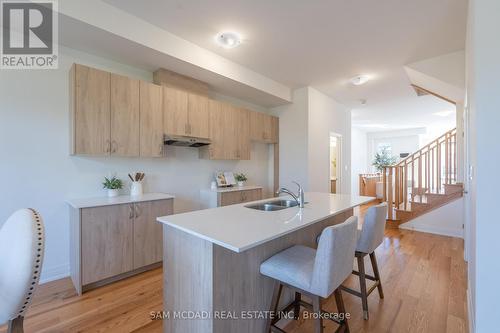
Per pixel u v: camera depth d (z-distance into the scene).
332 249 1.27
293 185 4.58
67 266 2.59
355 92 4.69
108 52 2.66
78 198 2.66
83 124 2.39
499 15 1.25
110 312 1.97
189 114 3.28
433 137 8.63
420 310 2.03
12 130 2.29
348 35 2.71
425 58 3.23
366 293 1.96
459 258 3.17
